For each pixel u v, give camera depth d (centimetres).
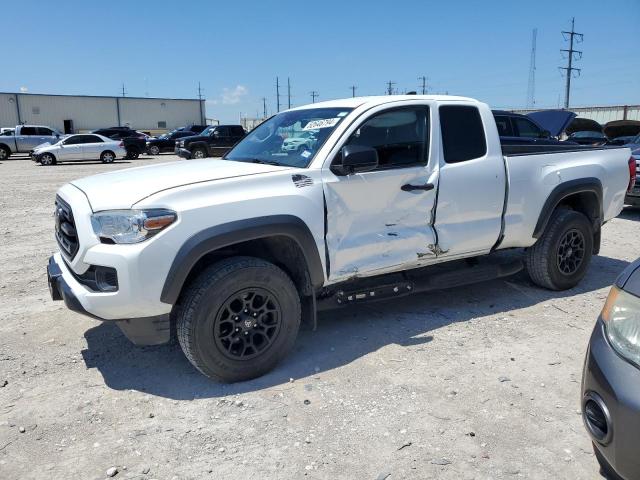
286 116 496
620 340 245
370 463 290
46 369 397
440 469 285
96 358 416
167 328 364
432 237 450
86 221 350
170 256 339
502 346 430
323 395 358
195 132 3781
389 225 429
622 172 586
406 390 363
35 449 303
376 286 445
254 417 333
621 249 769
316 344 436
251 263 364
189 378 383
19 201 1249
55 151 2678
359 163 387
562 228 538
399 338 446
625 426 229
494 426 323
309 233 383
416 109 447
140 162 2903
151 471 285
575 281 563
